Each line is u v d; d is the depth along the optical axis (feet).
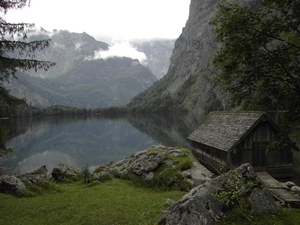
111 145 244.63
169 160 79.36
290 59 31.83
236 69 35.12
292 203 56.54
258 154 90.79
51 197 59.93
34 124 492.54
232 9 33.58
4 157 193.06
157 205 48.98
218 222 27.61
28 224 42.55
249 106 37.70
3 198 57.52
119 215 43.45
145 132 315.99
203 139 113.09
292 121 34.65
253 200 30.45
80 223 41.83
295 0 31.27
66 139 293.84
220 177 32.63
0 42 56.54
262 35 32.04
